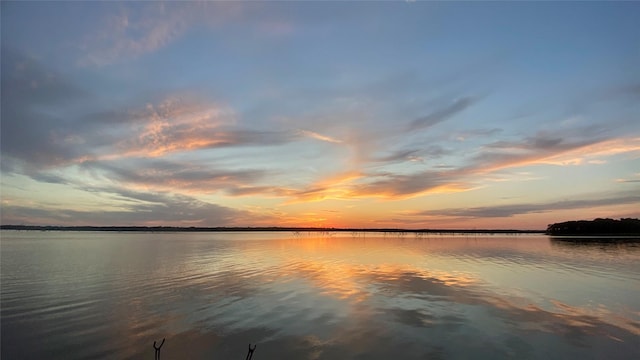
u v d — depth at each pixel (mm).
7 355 14680
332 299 23812
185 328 17812
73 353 14820
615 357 14242
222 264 43750
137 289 27438
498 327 17781
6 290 27188
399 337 16375
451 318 19328
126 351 14961
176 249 69750
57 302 23312
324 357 14211
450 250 68625
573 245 86750
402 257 53156
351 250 68375
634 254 59031
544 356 14328
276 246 81625
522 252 63406
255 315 20000
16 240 111812
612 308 21594
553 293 25844
